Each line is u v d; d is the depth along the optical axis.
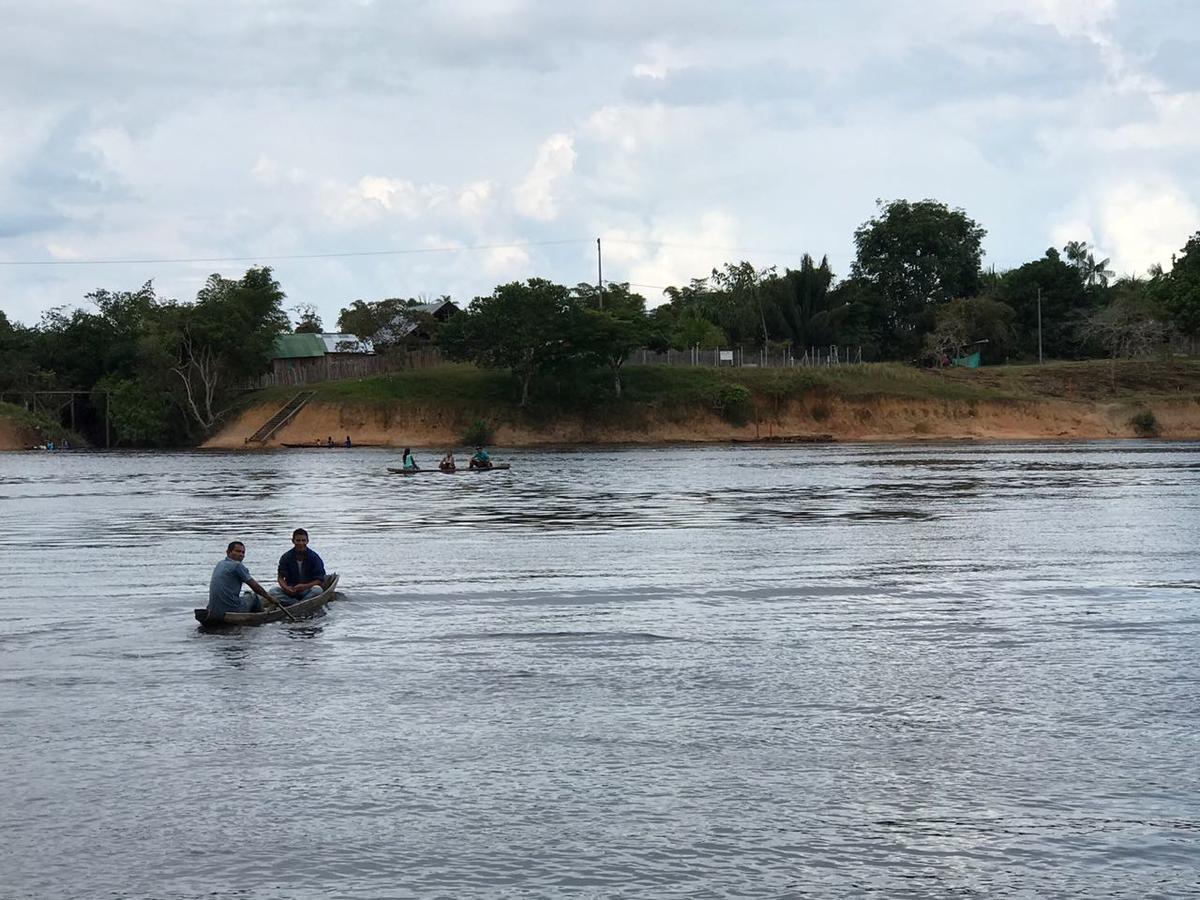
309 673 18.22
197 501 52.50
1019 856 11.12
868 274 156.00
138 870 10.99
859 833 11.66
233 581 22.19
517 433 116.50
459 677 17.88
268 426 117.56
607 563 30.00
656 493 53.94
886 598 24.45
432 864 11.06
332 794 12.84
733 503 47.88
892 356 149.50
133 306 134.75
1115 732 14.76
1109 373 126.81
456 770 13.56
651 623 21.98
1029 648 19.58
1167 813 12.11
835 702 16.27
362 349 139.62
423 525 40.44
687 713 15.77
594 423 118.00
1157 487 53.78
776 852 11.24
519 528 39.03
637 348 121.88
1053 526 37.66
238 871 10.95
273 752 14.27
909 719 15.39
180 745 14.58
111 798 12.78
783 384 121.88
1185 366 128.75
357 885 10.65
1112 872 10.80
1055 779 13.09
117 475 73.69
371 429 116.69
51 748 14.50
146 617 22.97
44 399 129.12
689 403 119.75
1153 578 26.70
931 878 10.70
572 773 13.42
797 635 20.77
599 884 10.62
